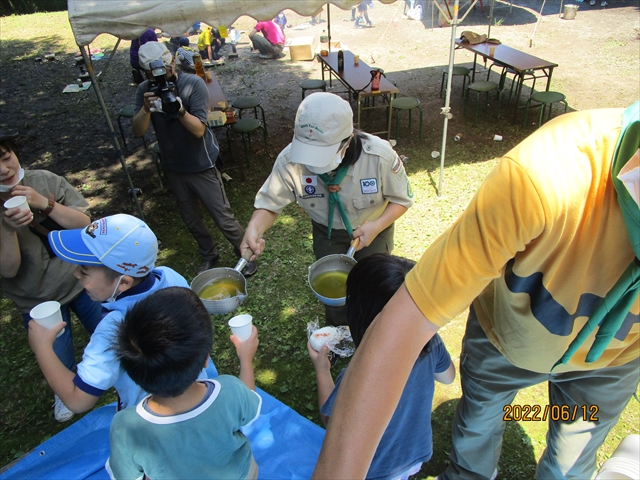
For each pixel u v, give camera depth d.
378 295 1.41
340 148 2.18
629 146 0.78
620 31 10.34
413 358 0.74
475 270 0.77
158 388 1.33
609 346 1.25
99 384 1.67
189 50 9.27
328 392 1.86
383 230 2.65
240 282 2.17
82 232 1.73
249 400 1.61
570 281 1.07
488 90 6.53
